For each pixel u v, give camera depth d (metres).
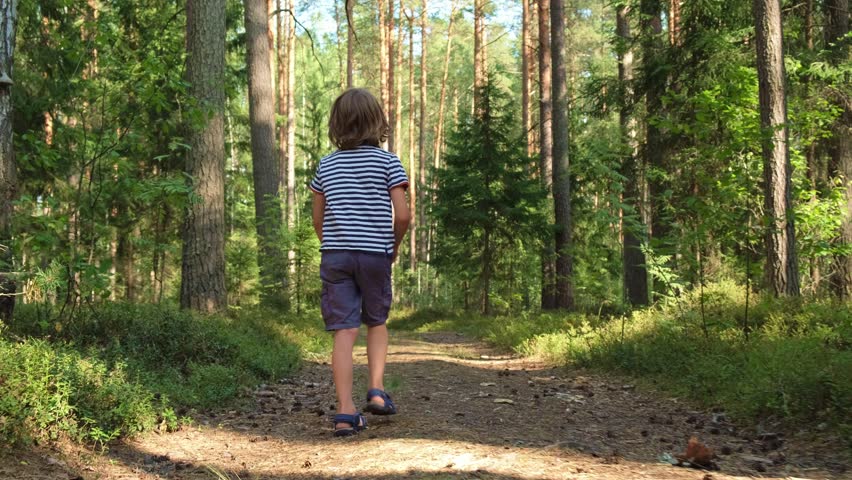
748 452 3.53
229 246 14.53
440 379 6.26
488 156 18.69
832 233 12.26
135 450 3.57
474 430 3.82
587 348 8.20
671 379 5.98
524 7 27.16
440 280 32.69
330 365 7.93
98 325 5.64
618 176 8.91
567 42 36.47
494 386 5.94
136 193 6.33
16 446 3.17
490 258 19.75
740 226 7.22
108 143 6.15
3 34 5.20
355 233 3.58
